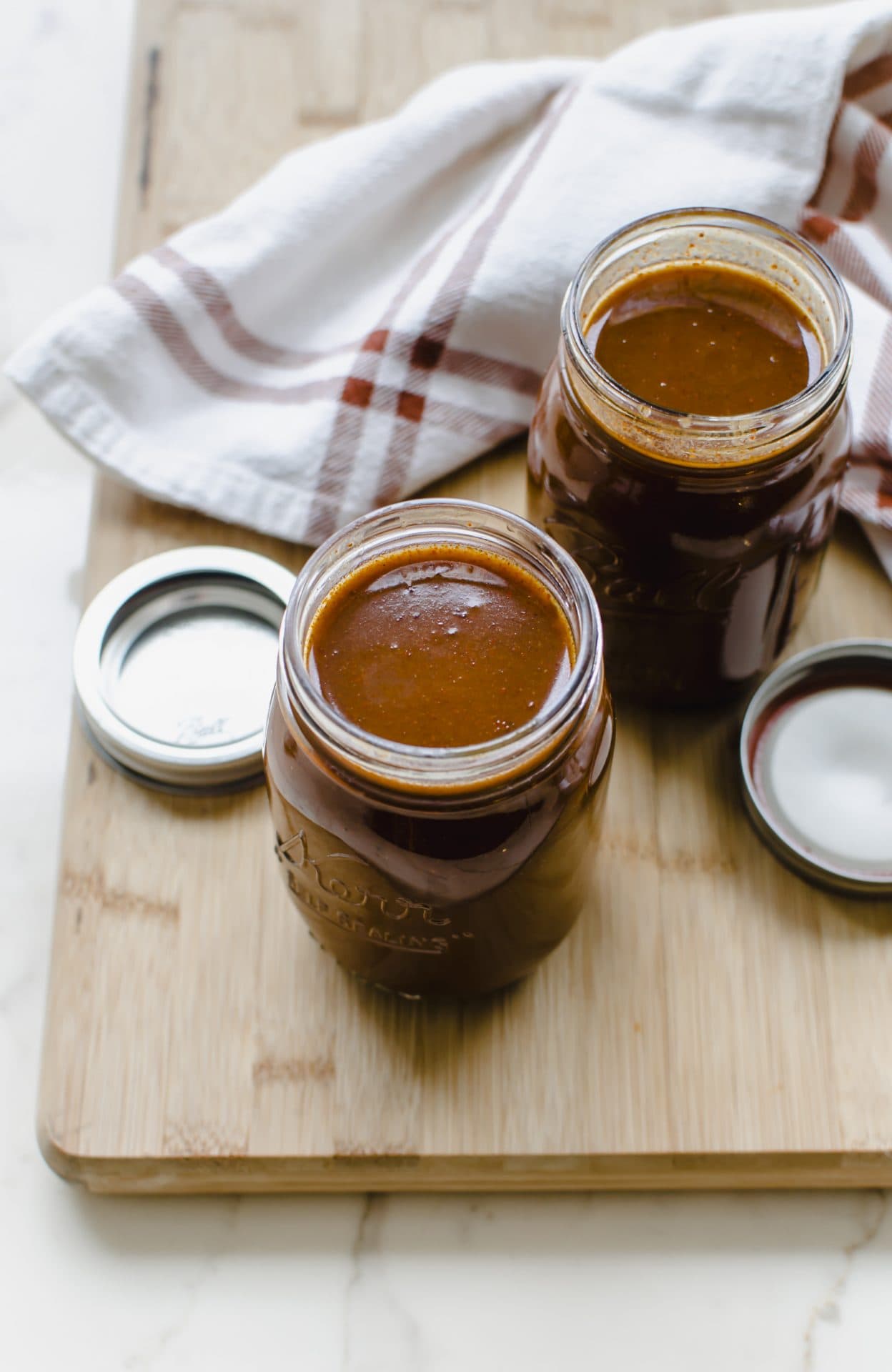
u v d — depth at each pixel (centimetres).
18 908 79
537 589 65
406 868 63
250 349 80
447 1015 71
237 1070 71
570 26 88
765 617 71
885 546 77
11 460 87
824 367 69
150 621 77
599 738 64
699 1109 70
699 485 67
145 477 78
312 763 63
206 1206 73
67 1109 70
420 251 82
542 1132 70
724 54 78
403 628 64
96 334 78
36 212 92
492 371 79
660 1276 72
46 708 82
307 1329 71
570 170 78
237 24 87
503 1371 71
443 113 80
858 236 78
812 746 74
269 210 80
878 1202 72
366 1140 70
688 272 70
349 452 78
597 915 73
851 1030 71
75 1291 72
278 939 72
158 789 74
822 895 73
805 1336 71
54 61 94
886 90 80
